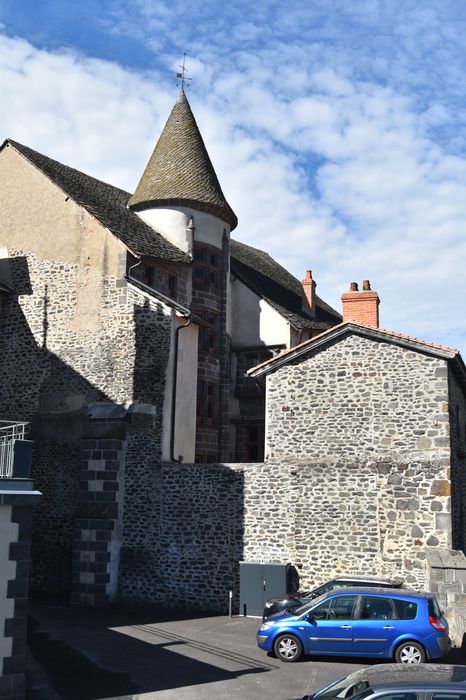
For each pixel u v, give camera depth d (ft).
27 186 78.28
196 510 63.31
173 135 86.99
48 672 40.57
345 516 58.80
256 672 41.09
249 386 86.69
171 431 66.95
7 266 77.51
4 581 36.63
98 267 72.13
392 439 58.65
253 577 59.36
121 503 65.62
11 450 38.60
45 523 69.15
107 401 68.85
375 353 60.44
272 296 91.66
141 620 56.44
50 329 73.51
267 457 62.13
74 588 63.82
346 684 24.14
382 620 42.80
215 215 84.43
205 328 81.05
